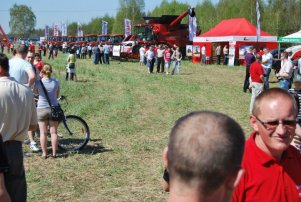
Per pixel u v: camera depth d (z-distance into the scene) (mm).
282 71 15336
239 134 1613
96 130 10555
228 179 1569
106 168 7484
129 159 8070
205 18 73562
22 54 6902
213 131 1564
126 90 19000
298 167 2676
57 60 43344
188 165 1529
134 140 9602
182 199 1557
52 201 6031
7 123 4129
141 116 12727
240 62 36312
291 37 28500
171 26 42344
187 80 24219
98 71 29469
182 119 1662
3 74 4234
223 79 25312
